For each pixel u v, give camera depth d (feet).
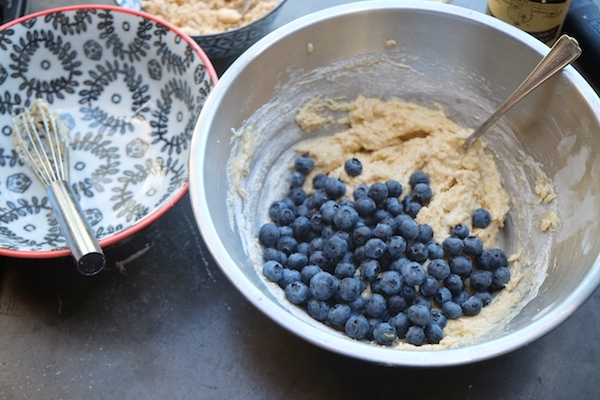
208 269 1.75
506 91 1.76
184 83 1.88
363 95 1.94
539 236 1.69
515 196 1.80
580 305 1.33
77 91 1.99
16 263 1.76
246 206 1.77
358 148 1.93
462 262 1.67
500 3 1.90
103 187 1.85
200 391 1.60
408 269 1.60
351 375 1.60
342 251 1.65
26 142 1.90
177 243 1.79
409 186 1.83
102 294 1.73
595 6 1.97
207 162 1.55
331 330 1.58
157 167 1.88
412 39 1.79
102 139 1.94
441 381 1.59
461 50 1.77
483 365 1.60
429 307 1.62
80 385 1.62
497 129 1.80
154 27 1.89
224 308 1.70
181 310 1.70
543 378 1.59
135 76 1.98
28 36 1.90
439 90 1.87
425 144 1.86
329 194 1.80
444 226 1.75
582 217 1.57
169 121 1.93
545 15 1.84
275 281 1.64
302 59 1.77
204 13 2.06
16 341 1.67
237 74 1.64
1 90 1.90
